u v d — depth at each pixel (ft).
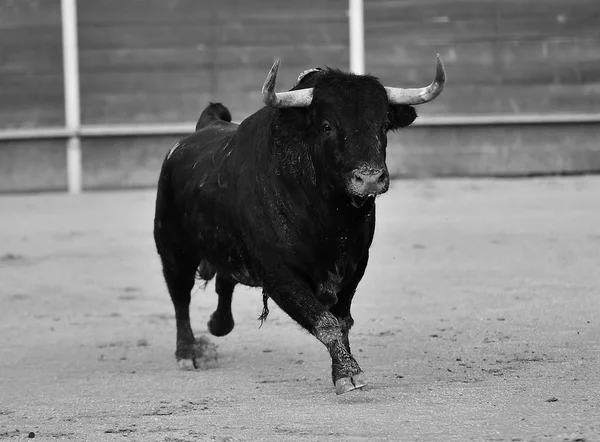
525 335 52.75
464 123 134.21
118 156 134.41
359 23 133.49
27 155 134.31
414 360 47.93
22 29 133.59
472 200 111.65
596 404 37.78
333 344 40.88
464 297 64.49
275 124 42.19
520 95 135.23
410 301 64.08
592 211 100.68
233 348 54.19
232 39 133.80
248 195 43.21
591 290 64.75
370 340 53.67
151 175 134.82
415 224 95.86
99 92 134.31
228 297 52.85
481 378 43.34
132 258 84.74
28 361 53.52
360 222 41.78
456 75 134.82
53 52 133.90
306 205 41.29
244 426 37.14
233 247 45.11
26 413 42.04
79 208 116.16
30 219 108.37
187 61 134.00
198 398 43.09
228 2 133.49
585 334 52.21
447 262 77.20
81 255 86.63
